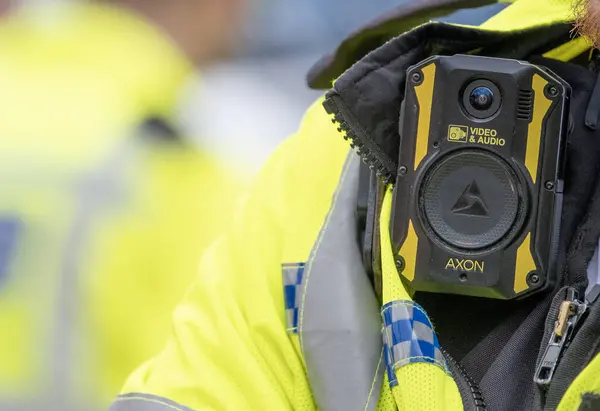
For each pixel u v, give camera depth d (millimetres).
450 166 2998
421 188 3014
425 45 3125
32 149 5438
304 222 3256
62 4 5758
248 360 3182
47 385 5461
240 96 6836
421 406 2965
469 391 3000
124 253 5480
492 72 2969
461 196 2996
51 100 5516
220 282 3314
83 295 5441
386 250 3057
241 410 3152
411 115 3020
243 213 3395
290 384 3180
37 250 5414
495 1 3355
